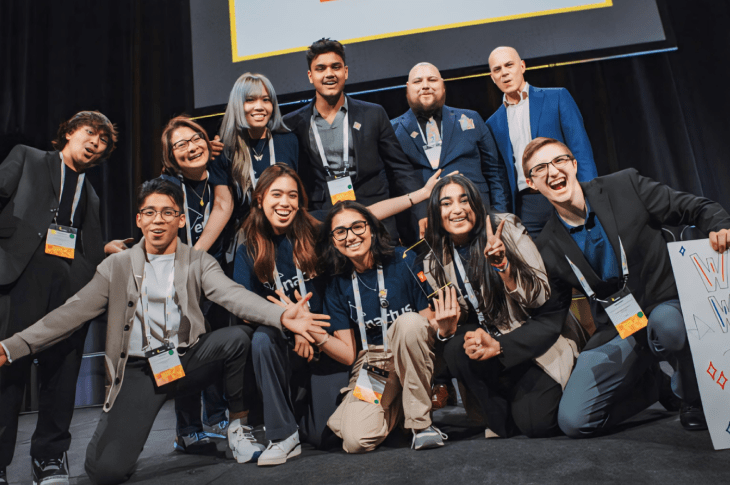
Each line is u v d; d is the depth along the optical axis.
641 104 3.23
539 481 1.24
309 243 1.84
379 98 3.32
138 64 3.39
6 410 1.65
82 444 2.17
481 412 1.75
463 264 1.77
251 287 1.87
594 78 3.28
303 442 1.86
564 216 1.77
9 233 1.76
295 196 1.82
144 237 1.78
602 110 3.24
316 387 1.80
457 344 1.68
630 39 2.87
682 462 1.29
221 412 2.11
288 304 1.74
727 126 3.20
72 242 1.86
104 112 3.41
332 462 1.54
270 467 1.57
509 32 2.94
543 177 1.72
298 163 2.25
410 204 2.15
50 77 3.41
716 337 1.50
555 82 3.30
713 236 1.56
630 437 1.54
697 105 3.25
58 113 3.39
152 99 3.39
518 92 2.52
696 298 1.54
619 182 1.75
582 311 2.11
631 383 1.62
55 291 1.81
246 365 1.72
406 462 1.47
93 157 1.93
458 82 3.33
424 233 1.98
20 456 2.05
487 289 1.72
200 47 3.09
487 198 2.37
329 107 2.27
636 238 1.67
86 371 3.10
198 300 1.77
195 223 2.09
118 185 3.37
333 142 2.24
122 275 1.71
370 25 3.02
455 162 2.35
